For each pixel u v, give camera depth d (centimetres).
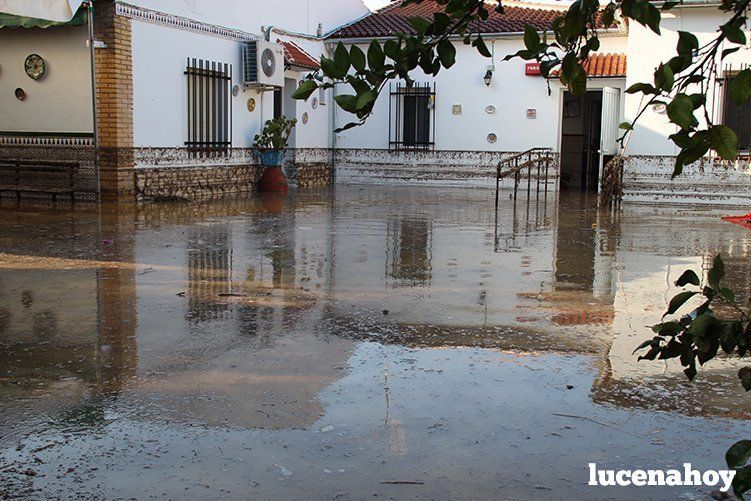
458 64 1886
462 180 1920
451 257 843
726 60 1321
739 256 869
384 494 301
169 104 1448
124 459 330
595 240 989
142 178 1391
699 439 356
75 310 585
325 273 741
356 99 181
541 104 1830
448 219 1204
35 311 580
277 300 626
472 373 447
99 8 1299
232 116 1634
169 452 337
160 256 823
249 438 353
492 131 1880
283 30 1778
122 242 912
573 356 482
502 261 822
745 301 631
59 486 306
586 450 344
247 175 1700
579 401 404
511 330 542
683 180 1484
